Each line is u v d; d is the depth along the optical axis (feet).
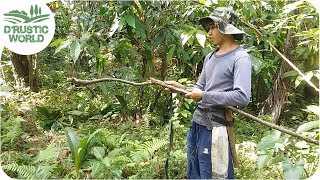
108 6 14.32
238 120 15.56
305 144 8.29
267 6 13.94
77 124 15.16
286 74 12.75
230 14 8.67
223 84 8.50
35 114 15.64
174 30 12.98
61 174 11.20
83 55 17.25
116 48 14.14
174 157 11.66
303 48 13.73
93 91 16.61
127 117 15.60
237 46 8.66
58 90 18.06
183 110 13.55
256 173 11.10
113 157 11.02
